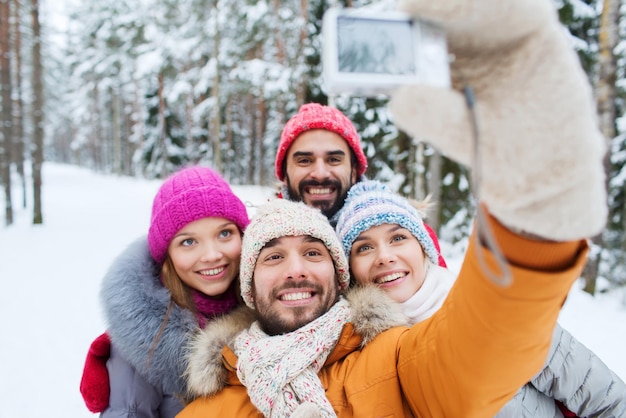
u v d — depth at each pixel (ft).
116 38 87.92
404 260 5.01
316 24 38.32
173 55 60.80
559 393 4.08
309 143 6.66
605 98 17.88
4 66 42.29
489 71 1.87
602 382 4.10
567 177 1.75
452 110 1.73
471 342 2.44
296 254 4.22
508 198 1.82
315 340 3.87
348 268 4.93
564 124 1.73
